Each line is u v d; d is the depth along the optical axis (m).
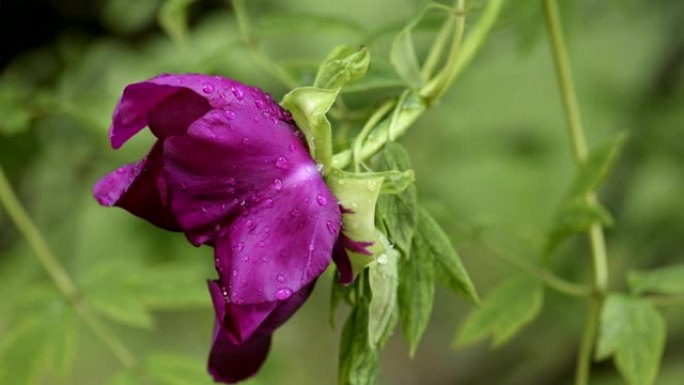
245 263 0.94
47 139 1.47
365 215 0.95
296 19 1.19
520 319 1.17
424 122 1.65
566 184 1.71
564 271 1.63
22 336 1.20
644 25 1.80
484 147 1.70
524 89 1.74
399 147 0.99
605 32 1.80
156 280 1.21
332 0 1.65
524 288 1.18
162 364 1.19
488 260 1.90
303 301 0.97
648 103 1.77
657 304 1.14
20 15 1.44
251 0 1.57
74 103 1.34
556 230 1.16
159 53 1.52
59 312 1.21
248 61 1.48
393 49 1.04
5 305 1.50
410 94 1.02
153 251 1.48
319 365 1.92
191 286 1.21
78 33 1.48
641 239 1.74
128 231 1.51
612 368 1.71
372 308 0.97
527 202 1.68
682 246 1.75
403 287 1.00
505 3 1.24
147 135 1.48
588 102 1.77
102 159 1.50
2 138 1.45
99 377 1.87
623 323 1.14
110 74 1.52
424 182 1.63
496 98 1.73
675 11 1.77
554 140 1.73
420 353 2.03
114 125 0.95
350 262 0.96
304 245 0.94
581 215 1.14
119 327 1.76
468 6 1.04
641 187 1.75
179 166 0.94
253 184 0.95
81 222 1.53
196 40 1.51
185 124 0.95
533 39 1.29
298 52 1.59
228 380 0.99
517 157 1.71
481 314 1.18
